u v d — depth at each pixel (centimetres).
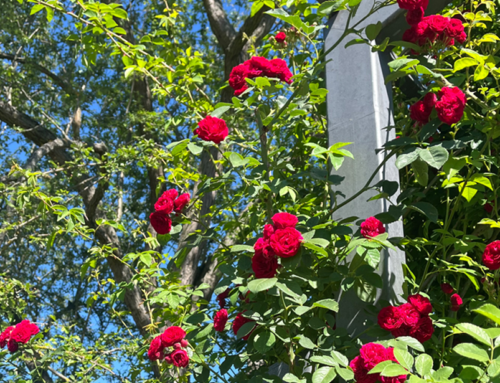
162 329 461
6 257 971
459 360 194
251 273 194
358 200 197
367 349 147
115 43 280
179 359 229
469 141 191
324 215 225
